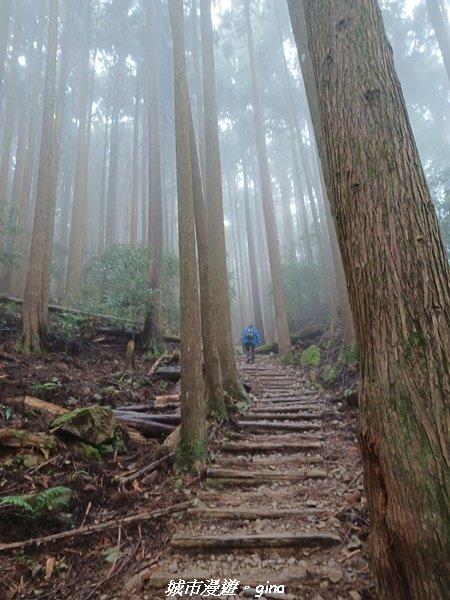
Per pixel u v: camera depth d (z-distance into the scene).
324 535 2.67
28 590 2.21
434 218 1.55
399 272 1.45
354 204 1.61
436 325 1.37
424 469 1.26
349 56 1.75
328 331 11.33
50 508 2.76
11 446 3.38
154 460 3.87
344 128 1.70
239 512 3.05
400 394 1.36
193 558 2.56
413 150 1.64
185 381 4.07
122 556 2.56
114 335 8.39
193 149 5.25
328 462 4.08
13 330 7.01
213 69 7.80
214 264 6.70
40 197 7.20
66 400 4.81
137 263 8.52
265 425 5.06
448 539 1.18
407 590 1.34
